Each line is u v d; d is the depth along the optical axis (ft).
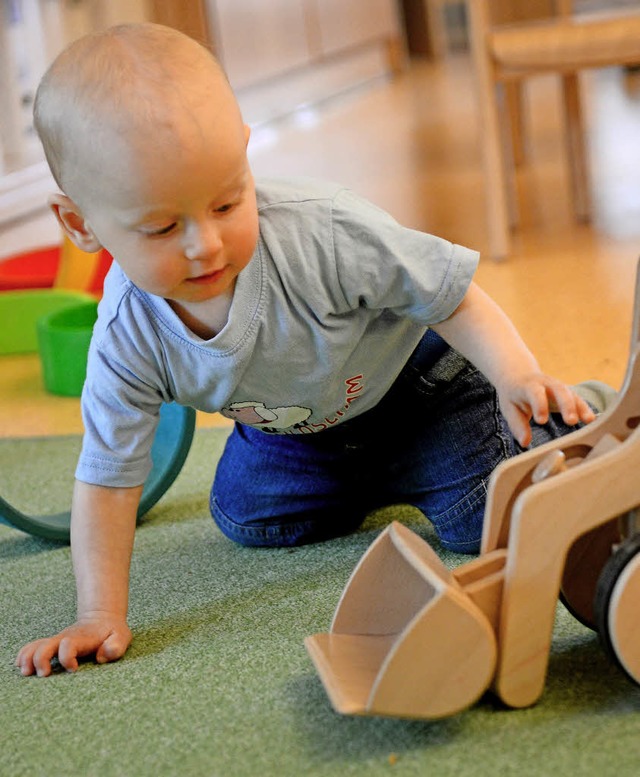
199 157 2.35
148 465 3.01
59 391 5.44
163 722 2.42
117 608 2.85
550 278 6.16
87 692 2.61
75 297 6.12
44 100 2.50
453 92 14.75
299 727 2.32
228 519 3.50
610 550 2.43
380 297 2.88
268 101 13.50
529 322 5.41
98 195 2.44
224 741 2.31
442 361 3.29
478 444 3.24
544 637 2.23
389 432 3.36
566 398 2.68
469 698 2.16
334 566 3.22
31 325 6.31
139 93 2.36
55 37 10.24
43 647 2.74
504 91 7.41
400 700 2.14
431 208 8.25
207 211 2.42
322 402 3.10
